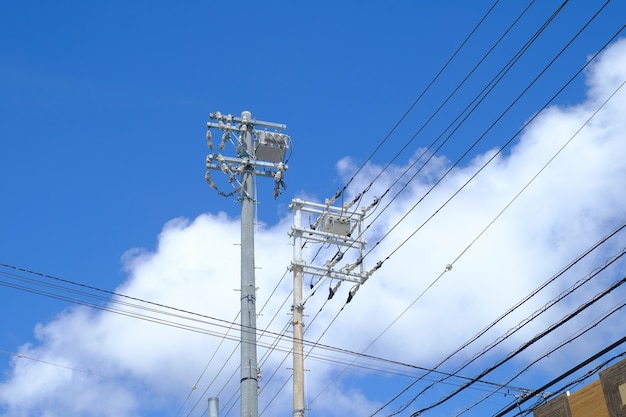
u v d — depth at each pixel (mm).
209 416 26703
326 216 27844
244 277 23062
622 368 17906
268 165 24969
